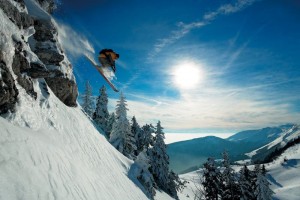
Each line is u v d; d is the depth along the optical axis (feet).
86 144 48.21
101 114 136.98
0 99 24.09
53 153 25.64
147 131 155.22
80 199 23.07
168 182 128.88
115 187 43.83
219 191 121.29
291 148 552.41
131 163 84.58
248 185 117.70
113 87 36.22
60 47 52.13
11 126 21.56
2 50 25.03
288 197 265.75
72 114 52.75
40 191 17.48
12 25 28.63
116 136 116.98
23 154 19.20
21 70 30.45
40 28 47.09
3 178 15.06
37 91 37.47
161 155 126.31
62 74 53.83
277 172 399.24
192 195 159.74
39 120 32.73
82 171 31.42
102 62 32.50
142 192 65.10
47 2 50.19
